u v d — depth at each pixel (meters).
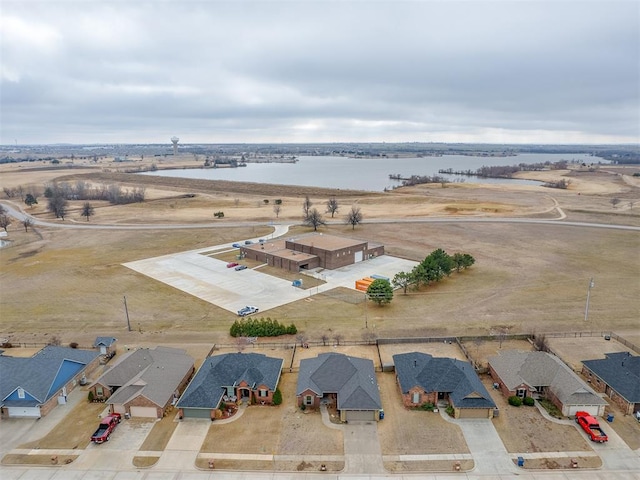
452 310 69.81
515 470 36.28
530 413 43.78
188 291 80.31
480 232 125.50
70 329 65.19
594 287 78.94
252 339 60.19
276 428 41.91
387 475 35.97
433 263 79.88
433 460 37.50
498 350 56.59
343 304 73.00
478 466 36.75
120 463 37.59
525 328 62.88
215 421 43.06
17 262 101.56
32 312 71.94
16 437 41.12
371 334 61.59
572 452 38.22
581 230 125.69
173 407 45.38
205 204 186.38
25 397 44.34
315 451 38.75
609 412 43.72
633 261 95.25
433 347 57.59
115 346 59.19
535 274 87.19
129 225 142.12
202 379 45.75
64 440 40.59
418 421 42.72
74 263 99.50
